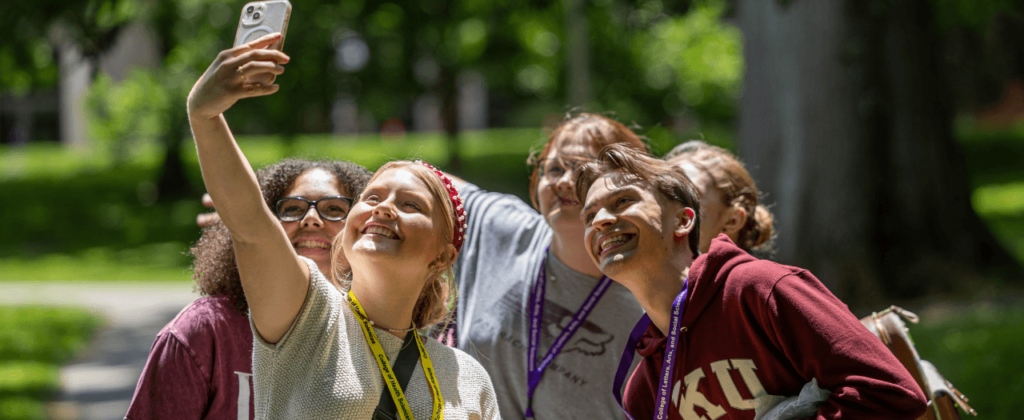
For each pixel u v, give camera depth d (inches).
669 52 1141.7
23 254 874.1
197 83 78.4
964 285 465.1
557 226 131.5
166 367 101.3
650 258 96.0
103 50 294.5
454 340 134.3
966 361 305.1
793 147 444.8
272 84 78.6
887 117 471.5
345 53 992.9
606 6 727.7
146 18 845.2
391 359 90.8
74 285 688.4
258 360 85.7
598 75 1059.9
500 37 1063.6
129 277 726.5
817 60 439.2
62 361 402.0
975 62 738.2
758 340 91.0
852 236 447.2
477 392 97.6
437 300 100.5
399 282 91.0
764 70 449.7
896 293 462.0
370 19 952.3
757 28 453.1
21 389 327.0
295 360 84.6
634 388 105.7
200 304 105.7
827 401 85.6
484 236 142.1
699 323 94.0
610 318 130.8
